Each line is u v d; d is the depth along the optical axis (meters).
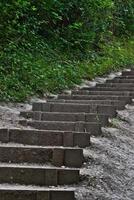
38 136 7.19
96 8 16.23
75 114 8.65
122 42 20.09
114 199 5.72
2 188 5.63
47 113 8.73
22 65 11.38
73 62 14.27
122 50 18.73
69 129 7.98
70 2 15.02
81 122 8.08
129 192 6.00
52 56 13.62
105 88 12.04
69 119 8.66
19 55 11.97
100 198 5.70
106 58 16.48
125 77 14.13
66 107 9.41
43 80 11.53
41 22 13.59
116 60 16.97
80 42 15.38
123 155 7.17
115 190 5.98
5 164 6.35
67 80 12.63
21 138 7.18
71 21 15.42
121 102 9.99
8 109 9.14
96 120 8.56
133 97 11.17
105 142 7.55
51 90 11.55
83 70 14.15
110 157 6.95
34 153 6.52
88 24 15.76
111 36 19.83
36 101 10.32
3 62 11.09
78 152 6.50
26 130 7.20
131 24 21.39
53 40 14.61
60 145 7.18
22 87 10.59
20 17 13.34
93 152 7.00
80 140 7.20
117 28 20.61
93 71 14.59
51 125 8.05
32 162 6.50
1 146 6.55
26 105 9.89
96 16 16.45
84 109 9.35
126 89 11.95
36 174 6.01
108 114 9.03
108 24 18.88
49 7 14.13
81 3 15.38
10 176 6.00
